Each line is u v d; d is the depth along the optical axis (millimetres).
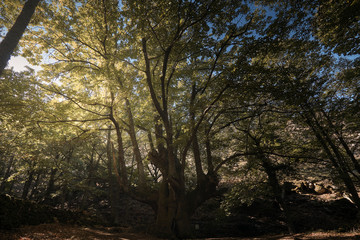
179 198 12414
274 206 18828
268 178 14477
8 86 10352
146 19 8977
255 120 14961
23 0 9250
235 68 9516
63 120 12242
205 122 13172
